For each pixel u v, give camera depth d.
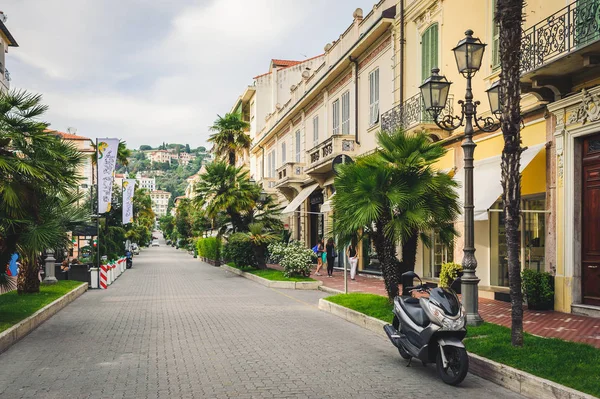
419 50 19.16
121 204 36.53
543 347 7.38
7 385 6.52
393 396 6.04
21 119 10.91
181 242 96.44
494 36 14.73
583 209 11.80
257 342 9.30
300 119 34.59
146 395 6.04
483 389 6.41
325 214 29.25
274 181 40.53
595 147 11.53
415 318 7.40
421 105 17.16
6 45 32.16
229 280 25.08
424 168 11.41
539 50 11.40
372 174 10.97
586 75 11.38
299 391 6.20
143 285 22.69
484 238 15.59
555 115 12.41
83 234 22.80
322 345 9.05
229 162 41.59
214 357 8.06
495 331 8.66
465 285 9.45
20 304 13.05
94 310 14.07
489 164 14.48
